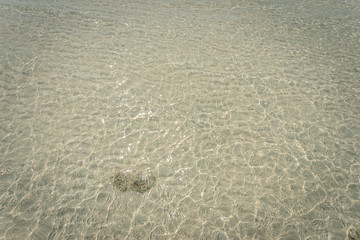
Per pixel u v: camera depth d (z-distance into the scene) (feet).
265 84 24.18
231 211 16.26
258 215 16.10
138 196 16.87
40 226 15.39
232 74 25.13
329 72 25.38
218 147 19.62
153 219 15.87
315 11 34.04
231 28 31.09
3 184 17.10
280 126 20.90
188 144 19.77
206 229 15.49
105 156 18.88
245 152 19.29
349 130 20.52
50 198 16.58
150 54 27.07
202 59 26.71
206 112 21.89
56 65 25.34
